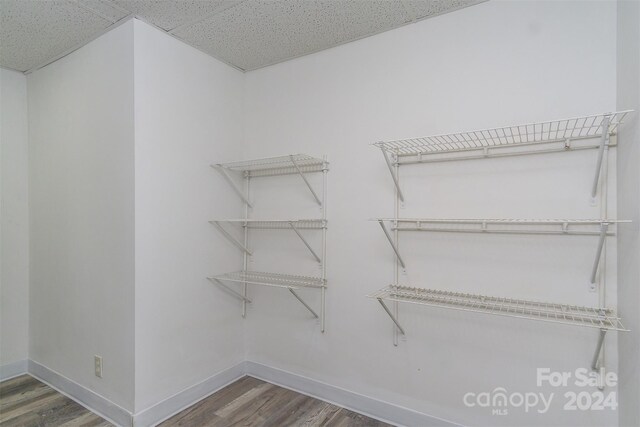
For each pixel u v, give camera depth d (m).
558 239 1.50
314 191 2.16
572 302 1.47
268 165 2.31
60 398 2.06
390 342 1.89
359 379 1.98
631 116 1.25
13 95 2.38
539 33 1.55
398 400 1.87
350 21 1.85
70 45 2.05
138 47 1.79
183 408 1.98
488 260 1.65
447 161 1.75
